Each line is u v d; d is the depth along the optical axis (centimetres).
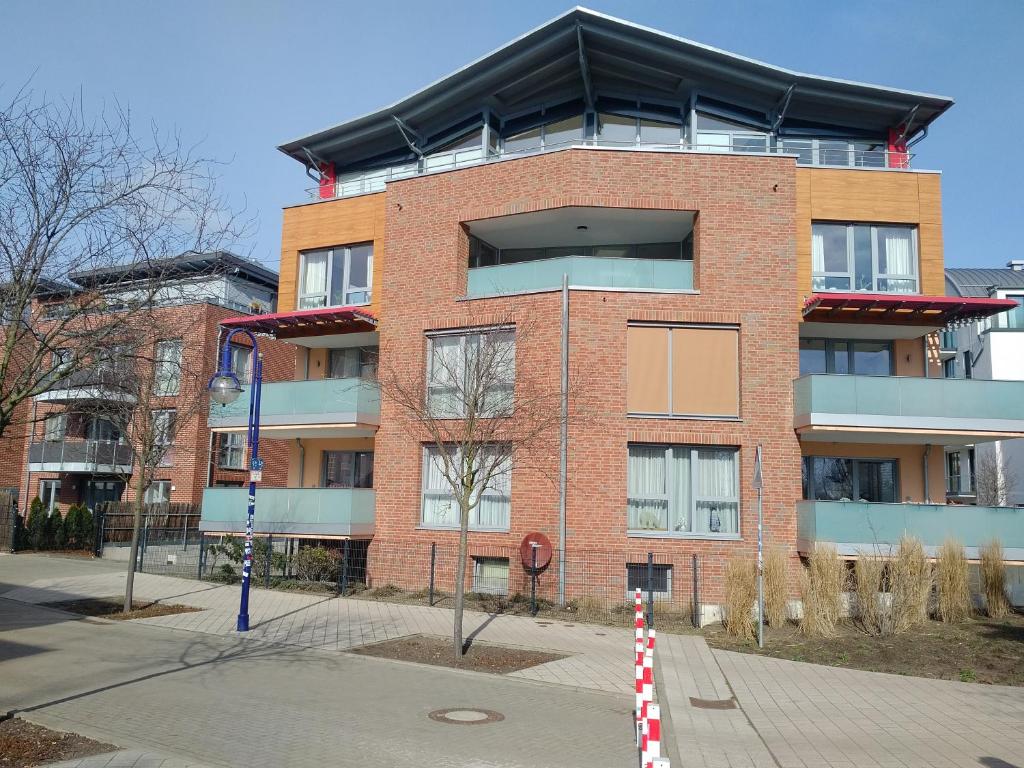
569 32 1944
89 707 888
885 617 1406
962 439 1864
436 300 1977
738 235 1850
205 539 2372
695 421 1797
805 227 1881
